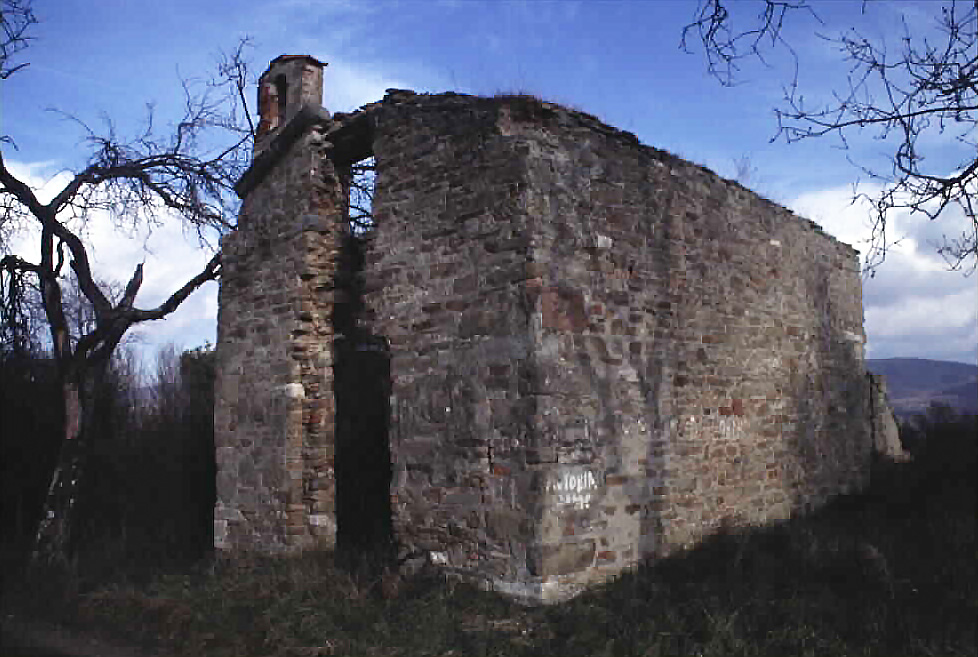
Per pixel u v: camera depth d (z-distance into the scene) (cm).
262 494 984
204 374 2095
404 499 811
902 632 621
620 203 842
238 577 848
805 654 573
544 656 590
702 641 606
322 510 945
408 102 862
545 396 716
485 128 779
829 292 1266
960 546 899
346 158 1037
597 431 769
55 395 1573
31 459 1523
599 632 627
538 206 746
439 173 819
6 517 1453
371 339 1012
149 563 1055
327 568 823
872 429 1577
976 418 1867
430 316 809
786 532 931
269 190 1046
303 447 961
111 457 1556
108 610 839
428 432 796
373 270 870
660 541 830
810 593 721
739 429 991
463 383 770
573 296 766
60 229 1238
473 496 750
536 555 693
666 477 852
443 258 802
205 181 1330
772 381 1077
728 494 954
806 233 1214
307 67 1113
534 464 706
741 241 1042
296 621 689
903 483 1305
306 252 970
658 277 880
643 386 836
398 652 615
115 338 1283
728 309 998
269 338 1004
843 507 1189
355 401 1195
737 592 704
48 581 980
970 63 488
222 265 1100
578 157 800
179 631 739
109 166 1286
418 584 747
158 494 1402
